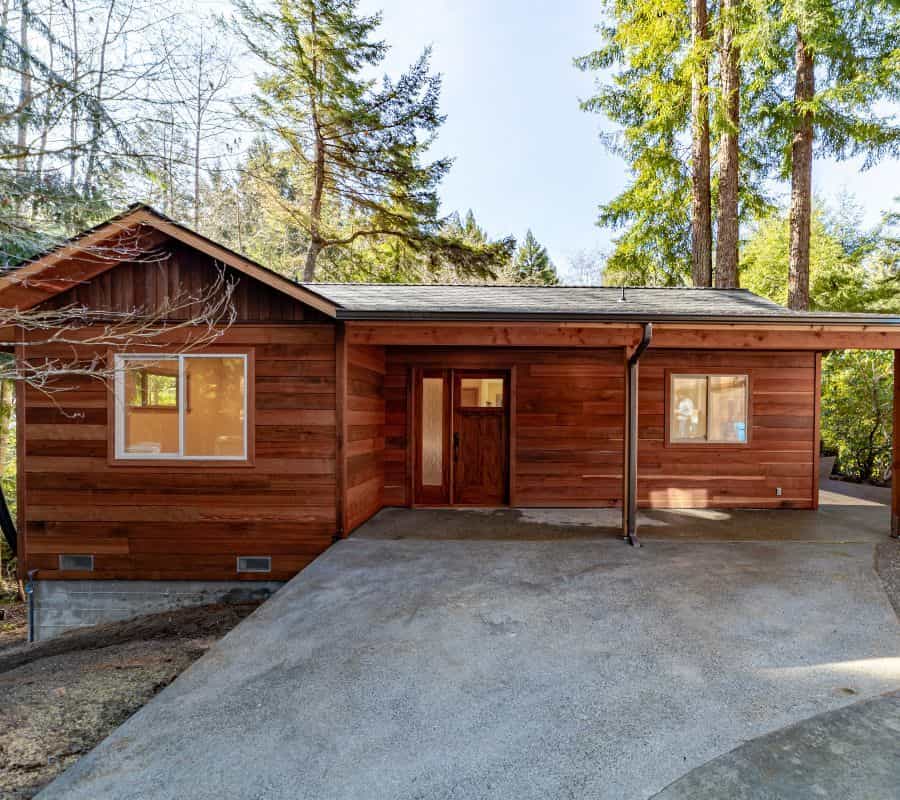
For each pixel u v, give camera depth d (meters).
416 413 7.05
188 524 5.27
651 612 3.49
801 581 4.05
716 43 10.06
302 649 3.05
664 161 11.26
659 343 5.18
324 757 2.11
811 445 6.96
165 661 3.89
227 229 17.11
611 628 3.26
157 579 5.27
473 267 14.55
